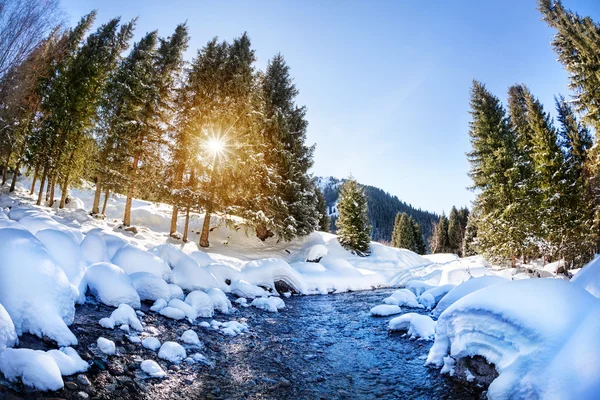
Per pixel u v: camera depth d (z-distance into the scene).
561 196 20.08
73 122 19.23
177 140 18.00
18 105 17.91
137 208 22.36
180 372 4.94
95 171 18.73
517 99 29.66
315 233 25.53
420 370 5.70
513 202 19.19
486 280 8.86
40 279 4.58
